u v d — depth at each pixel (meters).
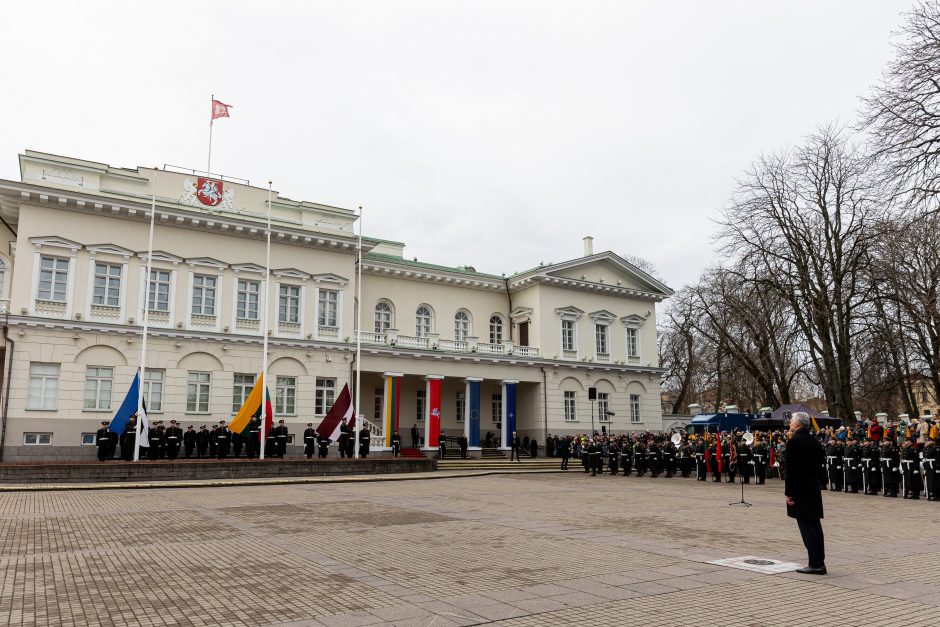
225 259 37.81
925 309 33.62
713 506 19.77
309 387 39.28
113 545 12.27
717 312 52.12
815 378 49.59
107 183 35.00
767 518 16.81
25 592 8.77
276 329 38.88
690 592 8.71
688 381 65.88
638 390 53.84
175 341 35.72
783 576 9.71
